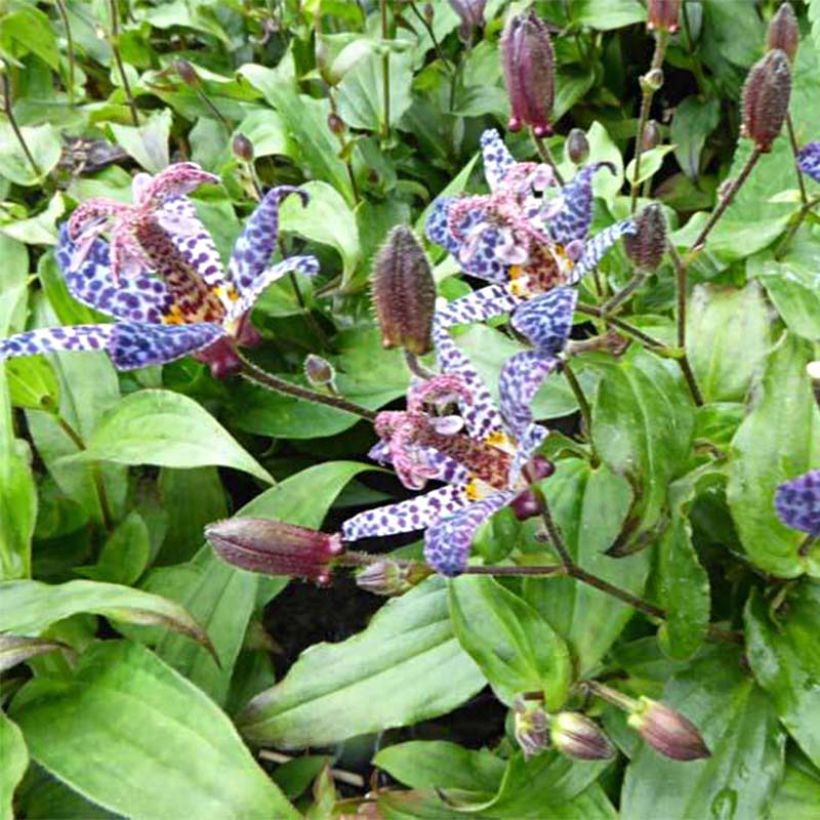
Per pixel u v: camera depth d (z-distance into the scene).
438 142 0.44
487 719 0.30
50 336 0.22
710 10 0.44
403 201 0.42
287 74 0.43
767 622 0.24
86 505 0.31
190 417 0.27
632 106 0.49
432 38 0.42
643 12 0.42
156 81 0.42
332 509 0.36
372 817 0.25
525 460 0.21
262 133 0.39
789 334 0.23
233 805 0.22
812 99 0.38
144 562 0.29
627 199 0.35
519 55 0.27
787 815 0.23
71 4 0.49
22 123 0.43
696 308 0.29
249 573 0.27
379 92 0.41
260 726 0.25
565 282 0.25
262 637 0.29
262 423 0.34
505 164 0.26
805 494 0.18
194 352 0.23
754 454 0.23
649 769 0.23
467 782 0.25
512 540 0.25
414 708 0.24
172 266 0.24
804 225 0.34
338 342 0.36
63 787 0.26
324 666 0.25
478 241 0.25
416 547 0.30
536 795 0.24
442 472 0.23
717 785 0.23
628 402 0.24
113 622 0.28
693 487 0.24
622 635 0.27
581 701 0.25
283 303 0.35
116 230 0.23
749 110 0.26
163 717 0.23
